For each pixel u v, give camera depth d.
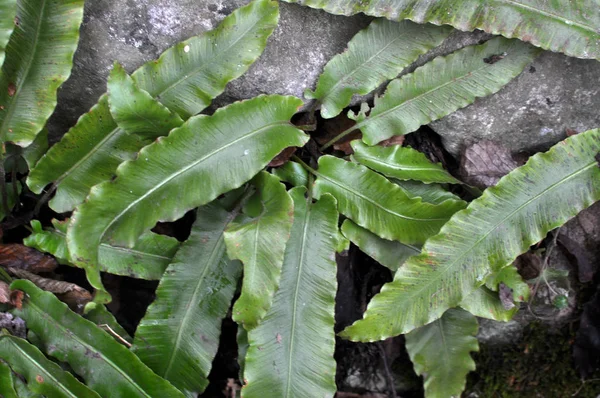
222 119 0.79
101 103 0.79
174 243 0.85
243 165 0.79
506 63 0.86
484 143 0.92
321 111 0.86
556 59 0.87
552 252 0.96
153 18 0.80
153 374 0.80
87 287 0.91
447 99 0.87
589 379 1.01
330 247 0.84
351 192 0.86
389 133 0.88
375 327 0.85
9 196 0.85
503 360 1.03
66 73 0.77
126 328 0.95
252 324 0.78
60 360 0.81
